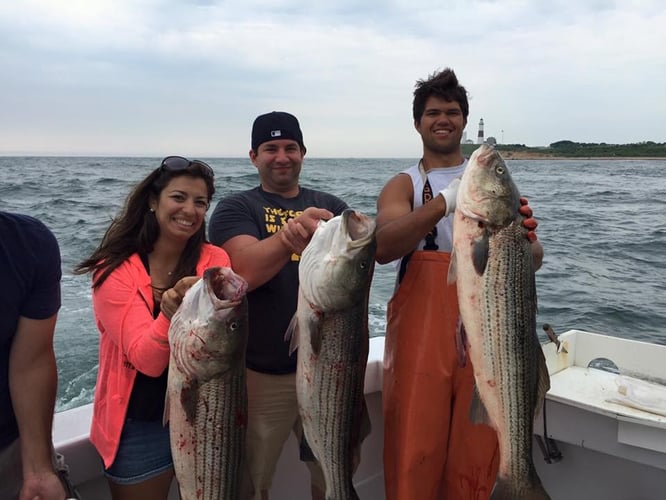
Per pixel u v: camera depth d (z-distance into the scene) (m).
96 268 2.46
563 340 3.53
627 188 34.34
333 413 2.53
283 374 3.08
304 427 2.56
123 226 2.54
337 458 2.56
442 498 3.00
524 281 2.62
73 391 5.58
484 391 2.59
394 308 3.01
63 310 7.90
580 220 19.28
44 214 18.34
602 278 10.97
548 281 10.77
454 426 2.90
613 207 23.33
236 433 2.40
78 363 6.20
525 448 2.61
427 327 2.86
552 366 3.45
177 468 2.33
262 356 3.05
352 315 2.50
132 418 2.45
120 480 2.45
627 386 3.11
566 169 68.56
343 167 73.38
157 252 2.60
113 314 2.39
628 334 8.04
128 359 2.35
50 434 2.24
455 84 3.15
